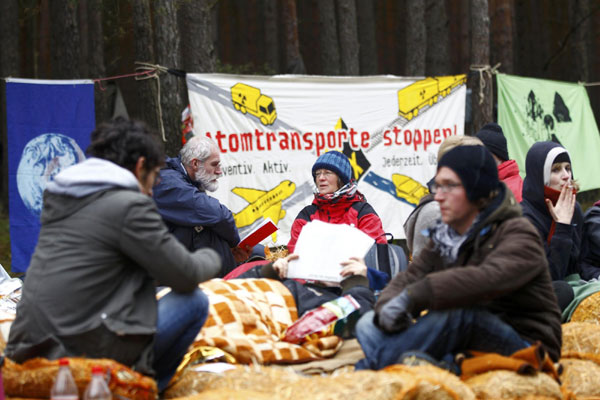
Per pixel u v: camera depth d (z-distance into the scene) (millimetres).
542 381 3609
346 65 14219
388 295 3912
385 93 8844
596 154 10469
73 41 13094
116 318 3576
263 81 8305
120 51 15672
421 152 9039
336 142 8625
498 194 3764
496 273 3572
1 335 4438
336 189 6125
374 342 3830
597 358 4414
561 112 10164
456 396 3393
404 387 3355
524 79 9859
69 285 3559
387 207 8883
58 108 7719
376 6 21172
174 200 6070
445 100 9141
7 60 12625
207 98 8094
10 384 3578
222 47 20828
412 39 13906
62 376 3377
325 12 15250
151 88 8258
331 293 4820
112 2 12656
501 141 6059
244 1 20828
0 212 13719
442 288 3588
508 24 13461
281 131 8391
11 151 7555
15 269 7598
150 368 3684
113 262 3607
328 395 3371
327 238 4648
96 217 3588
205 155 6230
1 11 12648
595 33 17469
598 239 5762
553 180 5414
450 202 3709
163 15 8719
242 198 8188
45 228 3721
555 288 5254
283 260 4836
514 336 3742
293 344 4379
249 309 4465
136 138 3779
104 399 3311
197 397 3441
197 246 6184
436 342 3748
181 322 3812
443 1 14734
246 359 4203
